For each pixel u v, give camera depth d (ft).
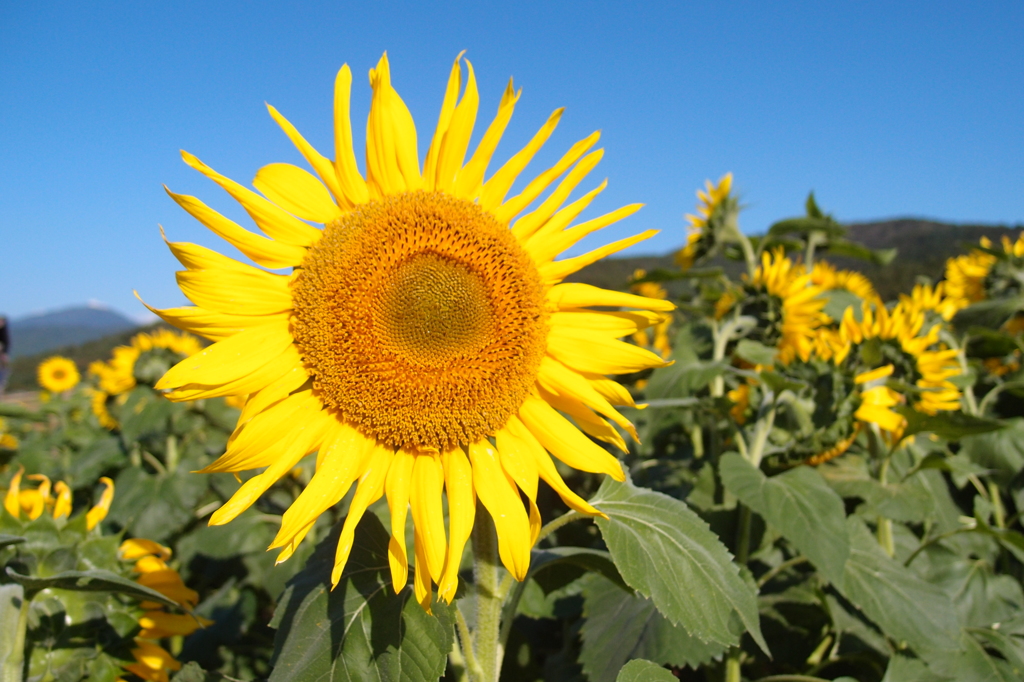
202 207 1.10
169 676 1.56
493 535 1.26
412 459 1.18
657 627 1.52
